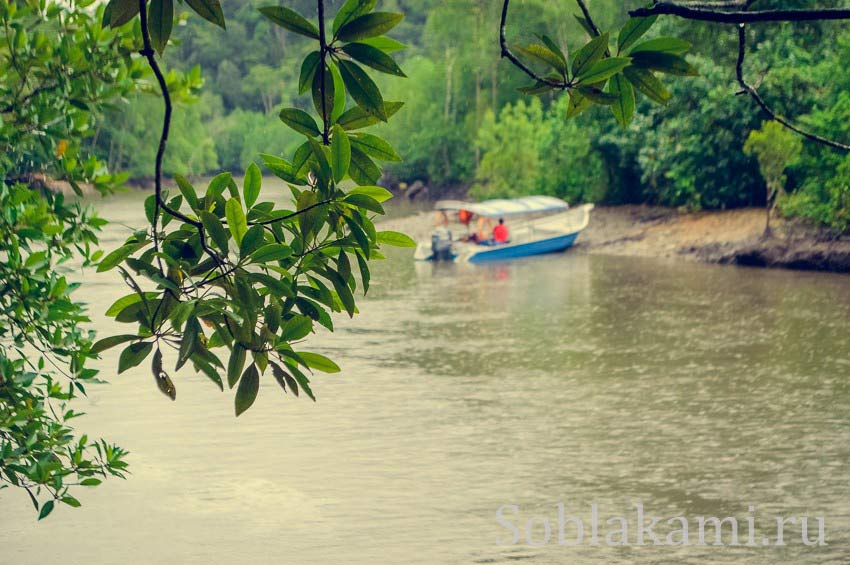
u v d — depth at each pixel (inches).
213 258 96.0
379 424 673.6
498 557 466.3
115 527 510.3
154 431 661.9
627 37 94.8
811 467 581.0
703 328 978.1
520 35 2235.5
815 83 1453.0
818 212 1386.6
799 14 92.8
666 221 1665.8
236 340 98.8
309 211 97.3
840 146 114.0
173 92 278.1
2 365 241.4
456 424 672.4
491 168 2198.6
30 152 259.3
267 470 586.9
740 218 1562.5
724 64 1551.4
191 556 476.7
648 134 1652.3
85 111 268.2
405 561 462.6
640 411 698.2
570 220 1759.4
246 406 100.0
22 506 537.3
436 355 877.8
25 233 239.9
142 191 3110.2
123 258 96.7
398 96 2805.1
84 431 660.1
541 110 2234.3
